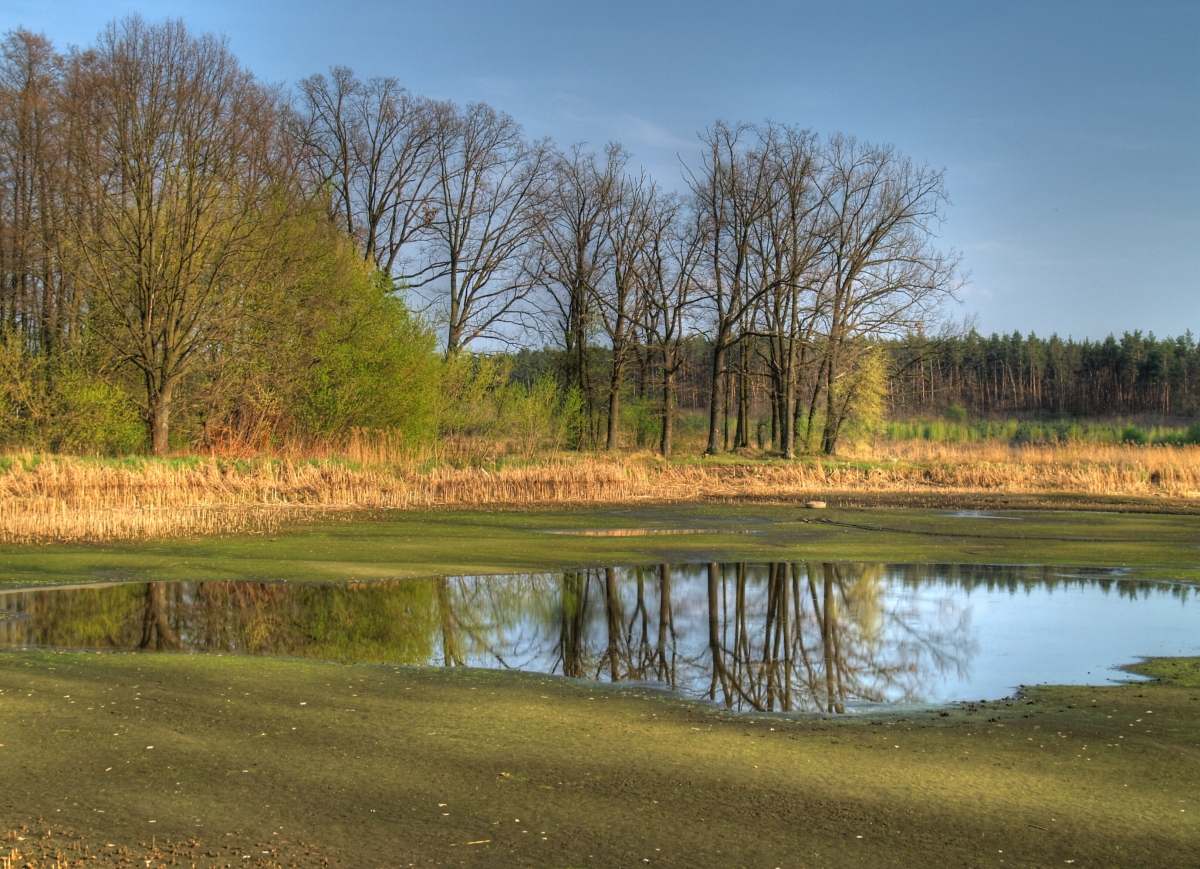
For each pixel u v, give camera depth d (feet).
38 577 50.34
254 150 106.63
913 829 20.36
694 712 29.30
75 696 29.04
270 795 21.67
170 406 108.06
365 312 119.34
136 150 99.71
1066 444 199.62
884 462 143.54
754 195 149.69
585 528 76.02
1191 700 30.66
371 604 46.03
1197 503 104.06
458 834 19.76
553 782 22.80
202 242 102.83
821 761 24.58
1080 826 20.61
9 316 112.27
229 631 39.73
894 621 44.04
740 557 61.77
